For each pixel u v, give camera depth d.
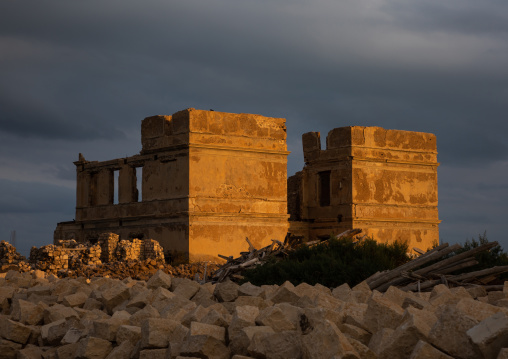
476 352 7.46
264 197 41.03
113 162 43.91
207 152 38.81
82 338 11.12
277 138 42.09
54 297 14.95
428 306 10.24
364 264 19.80
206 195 38.53
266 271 20.81
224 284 13.63
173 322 10.32
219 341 9.35
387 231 45.06
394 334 8.20
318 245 24.27
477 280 16.44
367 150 44.69
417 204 47.03
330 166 45.28
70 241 35.94
